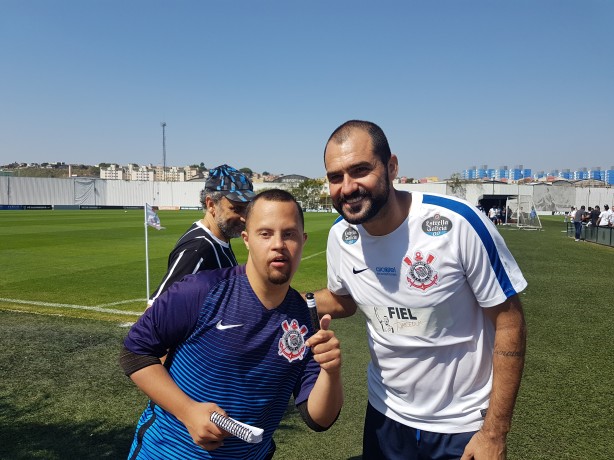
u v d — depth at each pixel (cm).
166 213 4753
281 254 162
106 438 335
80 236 1944
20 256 1312
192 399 170
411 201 192
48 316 664
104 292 842
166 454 173
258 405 174
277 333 172
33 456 310
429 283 186
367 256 198
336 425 363
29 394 406
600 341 580
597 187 6025
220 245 271
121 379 441
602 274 1151
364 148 176
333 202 189
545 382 443
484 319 196
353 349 538
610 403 397
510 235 2520
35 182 5869
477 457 182
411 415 203
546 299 844
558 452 319
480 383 198
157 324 168
